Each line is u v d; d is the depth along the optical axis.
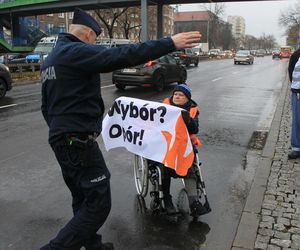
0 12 52.94
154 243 3.97
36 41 54.31
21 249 3.87
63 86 2.96
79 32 3.11
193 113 4.45
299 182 5.48
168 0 43.88
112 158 6.75
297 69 6.21
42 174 5.93
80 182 3.09
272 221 4.32
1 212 4.64
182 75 18.05
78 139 2.99
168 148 4.12
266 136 8.56
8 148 7.31
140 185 5.07
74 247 3.13
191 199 4.43
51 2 46.44
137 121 4.31
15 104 12.58
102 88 16.67
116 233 4.16
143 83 15.45
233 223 4.40
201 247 3.90
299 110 6.32
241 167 6.39
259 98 14.48
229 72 28.64
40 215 4.58
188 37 2.95
